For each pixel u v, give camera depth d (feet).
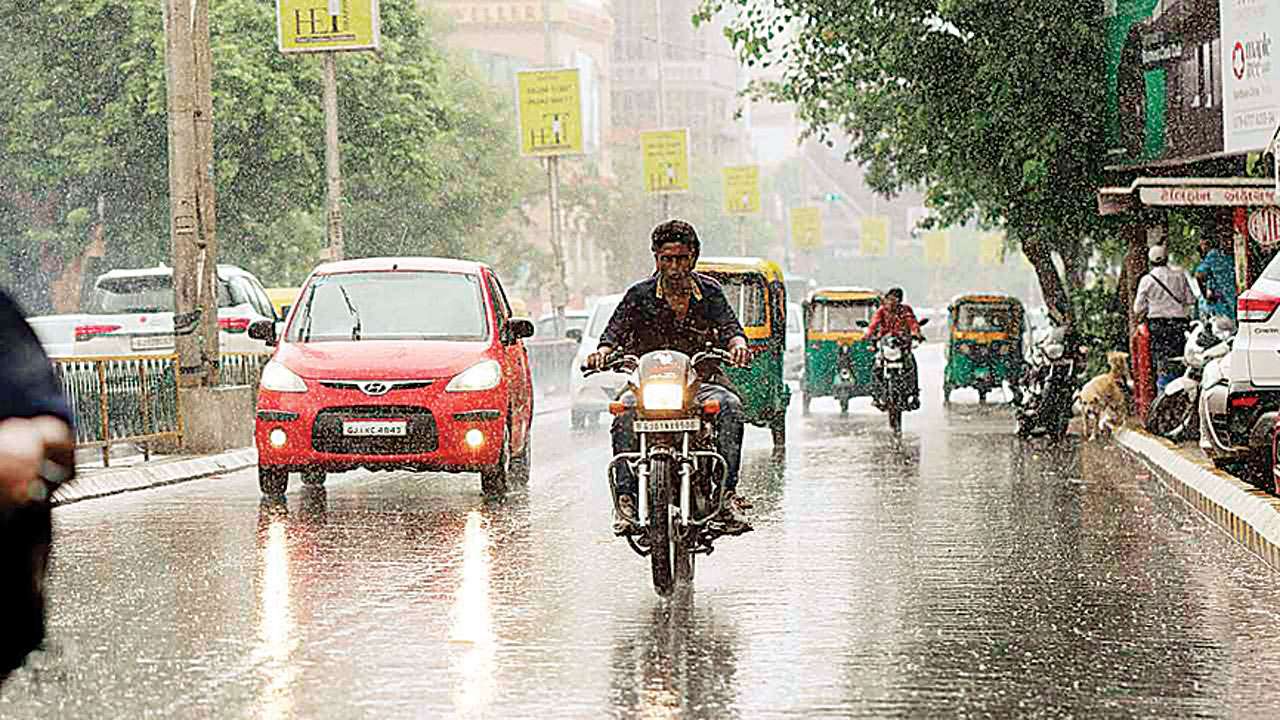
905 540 67.67
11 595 18.71
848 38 153.48
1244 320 78.02
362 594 54.19
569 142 249.55
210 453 109.19
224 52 225.76
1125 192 117.70
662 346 55.88
